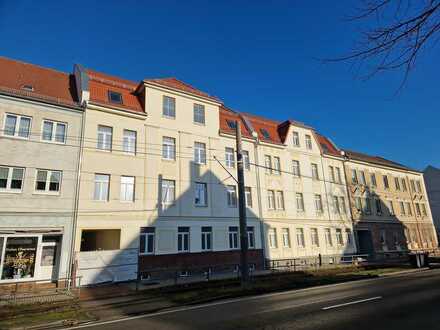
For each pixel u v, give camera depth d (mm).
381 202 40156
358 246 35438
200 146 26125
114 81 25734
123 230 20500
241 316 9188
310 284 15945
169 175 23500
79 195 19406
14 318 10391
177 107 25219
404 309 9023
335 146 39188
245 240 16031
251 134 29938
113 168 21141
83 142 20328
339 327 7363
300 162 33031
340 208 35250
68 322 9664
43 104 19547
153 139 23328
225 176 26719
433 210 51062
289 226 29891
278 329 7469
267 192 29406
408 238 41719
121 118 22266
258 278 19000
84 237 22594
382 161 45938
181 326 8414
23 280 16875
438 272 19281
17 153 18125
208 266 23453
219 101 27656
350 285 14922
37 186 18391
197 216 24156
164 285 17172
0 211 17016
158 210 22312
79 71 22891
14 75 21016
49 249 18266
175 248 22438
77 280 17562
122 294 14914
